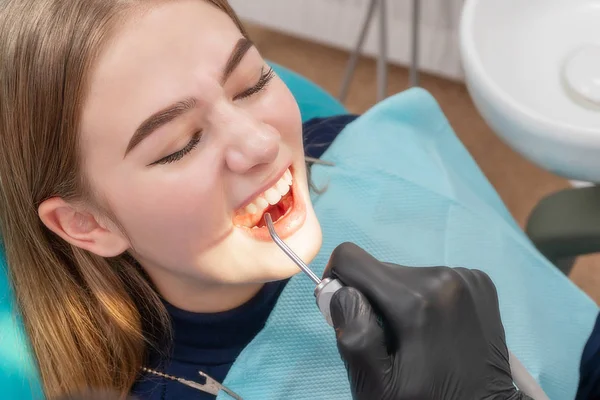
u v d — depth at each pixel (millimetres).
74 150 622
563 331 899
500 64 971
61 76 587
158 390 774
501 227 964
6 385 717
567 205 1041
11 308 759
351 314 598
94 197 651
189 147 618
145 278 786
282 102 679
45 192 672
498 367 635
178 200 623
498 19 985
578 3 1015
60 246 751
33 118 622
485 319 642
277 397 750
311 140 1009
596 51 957
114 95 581
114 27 576
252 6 1766
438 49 1596
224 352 790
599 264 1480
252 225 721
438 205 948
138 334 775
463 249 926
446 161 1040
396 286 611
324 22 1707
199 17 605
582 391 907
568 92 960
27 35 595
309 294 797
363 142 976
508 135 852
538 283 933
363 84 1797
